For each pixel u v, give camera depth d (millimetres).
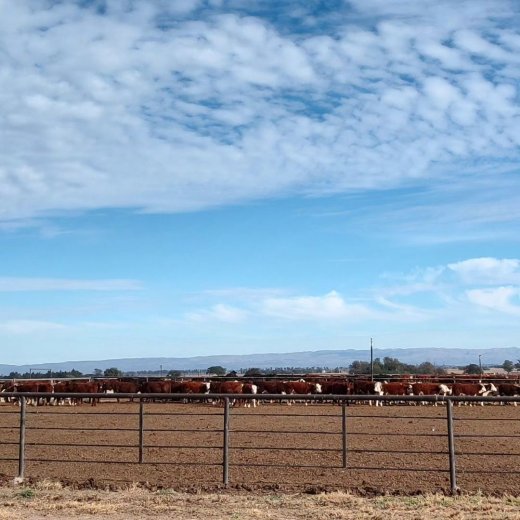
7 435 22719
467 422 26562
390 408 34406
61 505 11984
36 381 44438
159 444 20078
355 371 101438
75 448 19453
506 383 46250
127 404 38906
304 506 11992
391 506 11914
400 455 18031
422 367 106562
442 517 11109
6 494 12984
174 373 85250
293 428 24047
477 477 14875
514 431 23344
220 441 20703
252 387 40125
